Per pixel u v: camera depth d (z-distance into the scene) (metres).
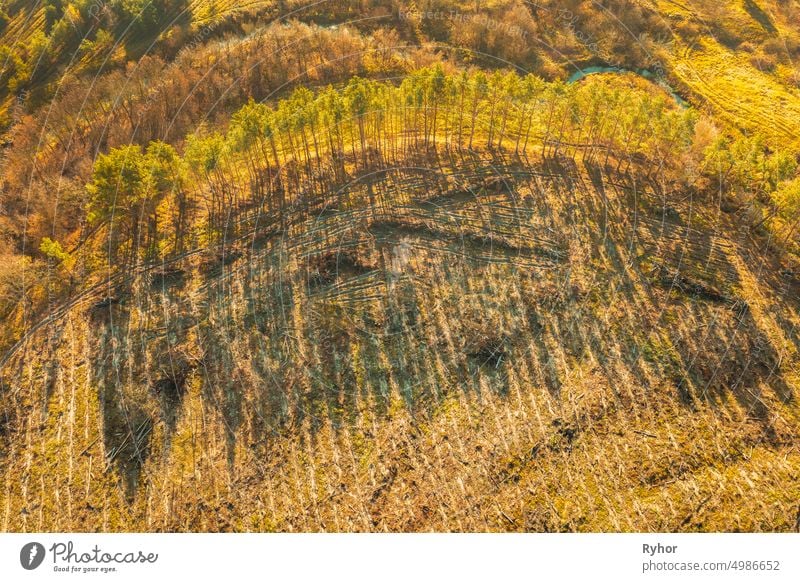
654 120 54.81
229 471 38.91
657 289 46.44
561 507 35.81
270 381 42.97
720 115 66.75
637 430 38.75
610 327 44.16
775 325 44.03
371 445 39.41
